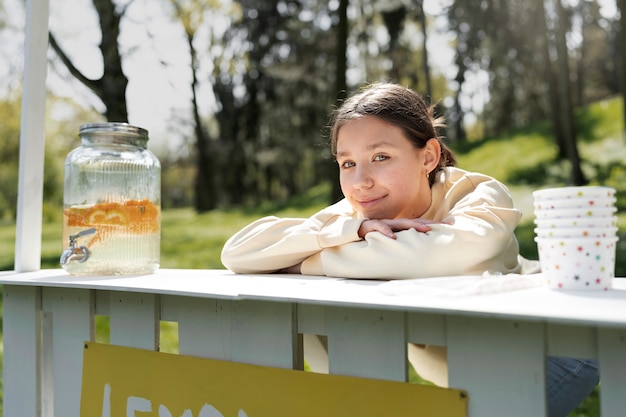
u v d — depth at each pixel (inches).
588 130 298.8
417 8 311.0
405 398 28.0
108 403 37.4
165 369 35.3
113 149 48.4
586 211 29.4
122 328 38.7
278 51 329.4
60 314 41.8
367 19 314.8
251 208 340.8
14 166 298.4
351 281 36.1
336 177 231.0
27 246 51.3
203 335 35.4
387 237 38.2
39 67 52.7
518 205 258.8
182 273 47.4
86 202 45.9
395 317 29.0
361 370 30.0
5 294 44.6
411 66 320.8
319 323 31.5
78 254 43.7
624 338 23.8
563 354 25.1
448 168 49.9
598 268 29.4
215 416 33.4
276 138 350.0
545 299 25.8
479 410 26.8
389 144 42.7
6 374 44.2
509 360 26.1
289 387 30.9
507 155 302.0
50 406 44.5
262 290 30.1
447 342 27.7
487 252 37.1
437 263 36.4
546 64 301.6
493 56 317.4
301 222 45.8
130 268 46.2
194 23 258.7
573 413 89.2
